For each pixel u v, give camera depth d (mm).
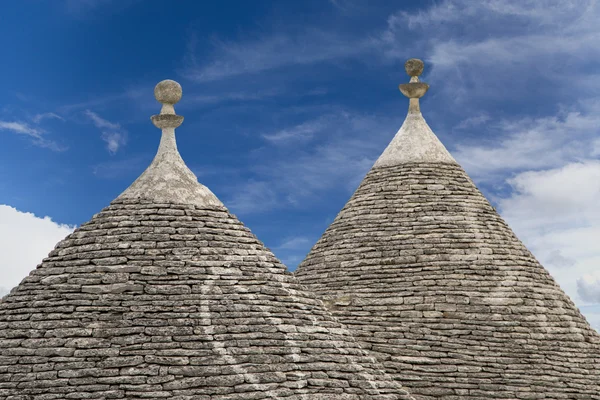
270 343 22219
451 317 27234
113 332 21656
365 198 30062
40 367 21344
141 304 22094
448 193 29531
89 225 23719
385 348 26953
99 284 22406
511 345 26938
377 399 22672
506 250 28594
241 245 23828
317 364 22422
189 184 24547
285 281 23750
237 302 22594
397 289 27844
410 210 29188
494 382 26375
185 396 21000
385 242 28750
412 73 31344
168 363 21328
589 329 28625
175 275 22688
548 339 27391
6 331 22062
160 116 25234
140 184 24438
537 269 28812
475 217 29094
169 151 25000
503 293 27672
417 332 27062
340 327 23781
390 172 30297
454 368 26484
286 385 21766
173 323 21891
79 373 21141
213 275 22891
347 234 29469
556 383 26688
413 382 26391
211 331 21938
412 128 30984
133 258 22812
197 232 23562
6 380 21328
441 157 30500
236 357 21719
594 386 27125
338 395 22156
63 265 22938
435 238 28453
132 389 20953
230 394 21219
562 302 28438
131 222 23531
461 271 27875
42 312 22219
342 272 28797
